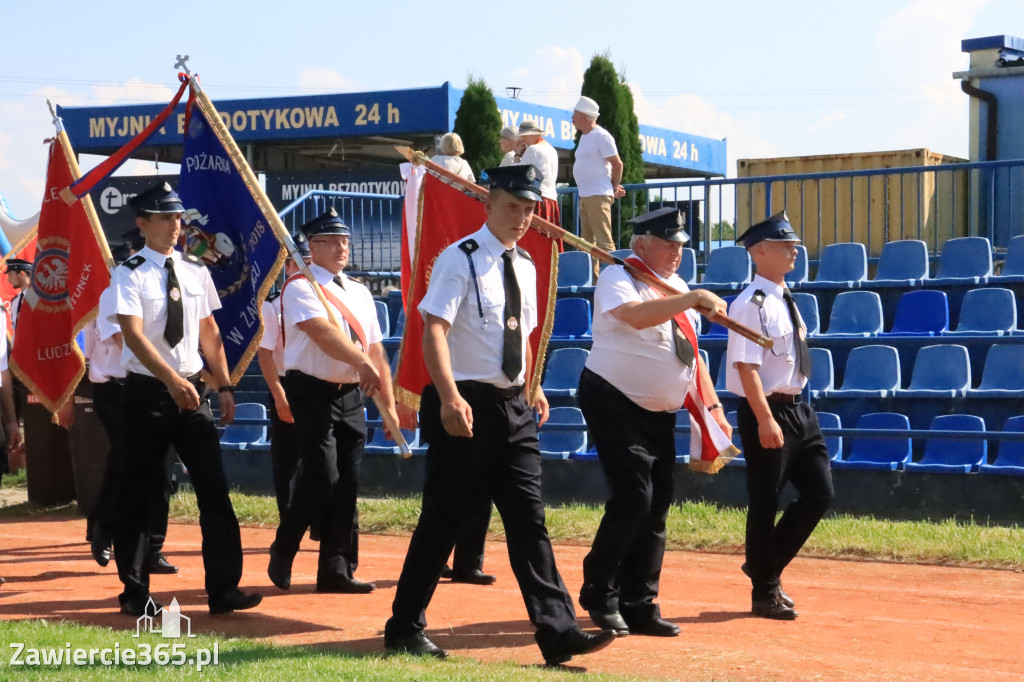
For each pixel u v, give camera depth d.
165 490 8.48
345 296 8.02
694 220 18.48
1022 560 8.88
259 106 27.61
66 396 8.69
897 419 11.73
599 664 5.86
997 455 11.42
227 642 5.98
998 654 6.23
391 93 26.62
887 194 15.49
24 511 13.08
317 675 5.09
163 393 6.98
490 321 5.79
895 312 13.47
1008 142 16.81
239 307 7.80
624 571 6.70
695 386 6.96
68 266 8.48
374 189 27.28
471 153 26.03
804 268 14.71
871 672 5.74
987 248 13.23
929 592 8.08
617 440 6.48
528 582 5.79
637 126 25.22
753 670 5.75
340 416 8.01
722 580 8.60
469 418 5.58
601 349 6.55
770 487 7.11
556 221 14.84
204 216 7.88
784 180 14.61
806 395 12.29
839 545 9.55
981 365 12.32
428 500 5.86
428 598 5.96
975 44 17.12
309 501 7.93
